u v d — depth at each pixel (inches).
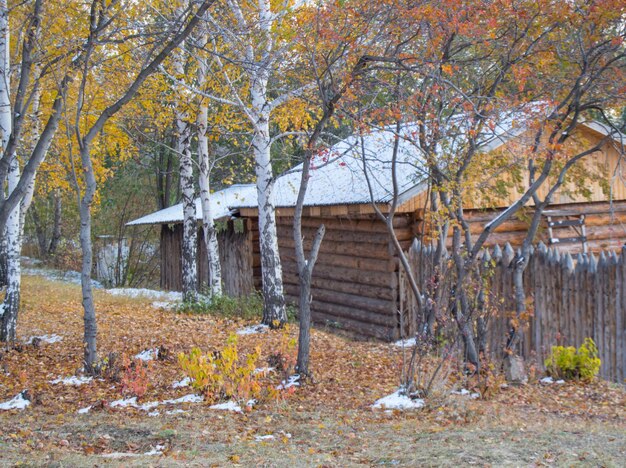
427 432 267.4
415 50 374.9
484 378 354.3
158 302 746.8
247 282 803.4
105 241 1226.0
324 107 358.9
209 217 660.7
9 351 435.2
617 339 410.6
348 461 227.5
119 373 371.9
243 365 387.9
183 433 264.1
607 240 625.3
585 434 265.7
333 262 633.6
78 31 391.2
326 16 353.7
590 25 370.6
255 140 539.5
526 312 386.0
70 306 676.1
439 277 352.2
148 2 489.7
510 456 228.4
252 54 466.9
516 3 365.1
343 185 616.4
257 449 242.1
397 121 373.7
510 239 583.8
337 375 391.5
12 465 214.1
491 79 411.8
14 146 319.9
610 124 392.5
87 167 366.3
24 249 1545.3
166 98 584.7
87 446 247.1
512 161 452.1
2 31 381.4
